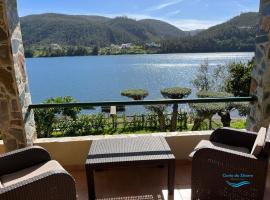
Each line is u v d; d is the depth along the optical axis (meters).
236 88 8.76
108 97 16.94
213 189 2.12
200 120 6.55
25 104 2.62
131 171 2.79
